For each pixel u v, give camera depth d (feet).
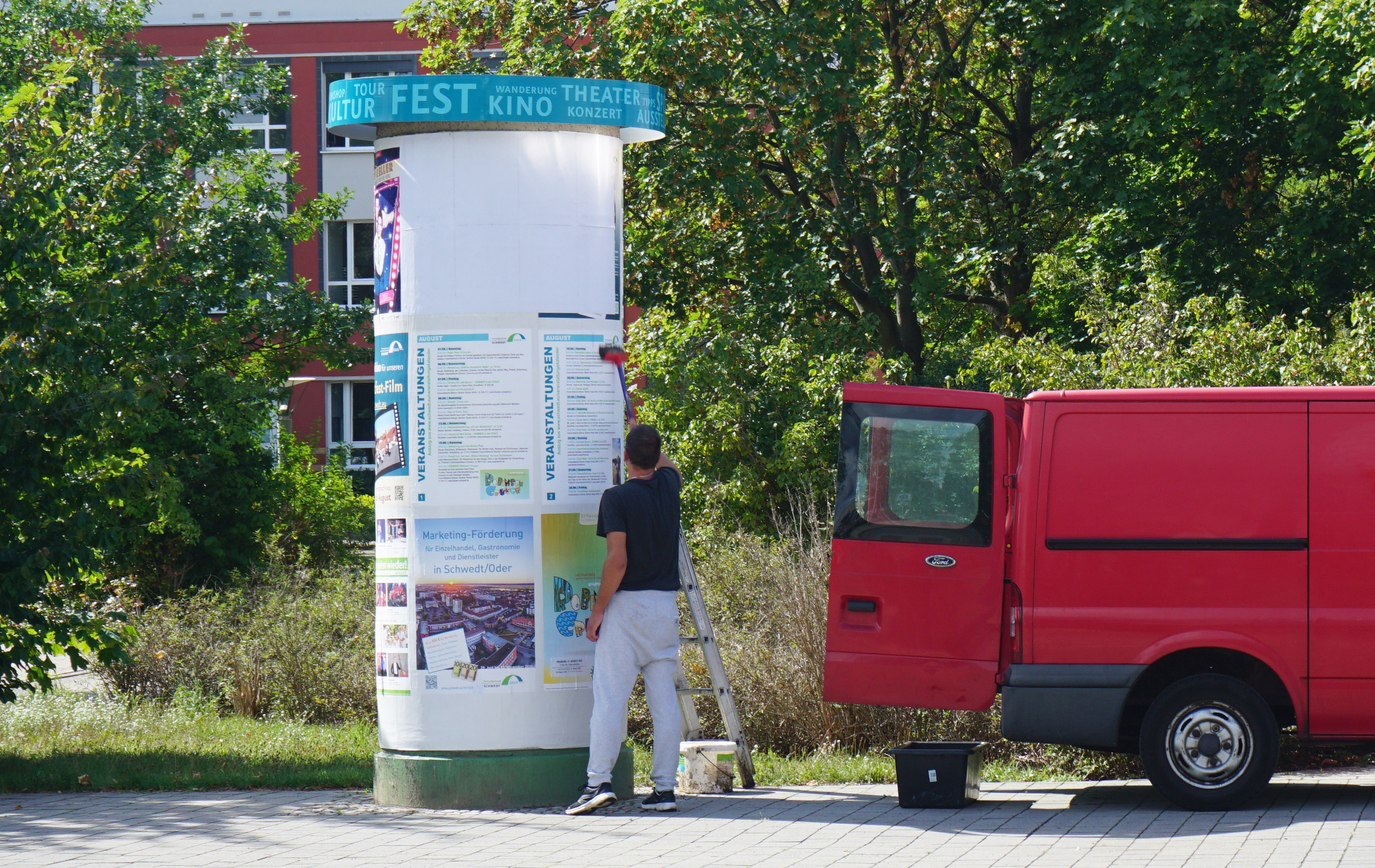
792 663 87.51
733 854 54.29
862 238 188.75
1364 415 61.62
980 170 201.36
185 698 107.04
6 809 67.36
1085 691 61.87
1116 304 148.15
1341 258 167.63
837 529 64.80
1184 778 62.39
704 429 140.26
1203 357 106.42
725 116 173.06
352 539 203.21
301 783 75.41
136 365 83.82
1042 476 63.05
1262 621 61.31
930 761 65.10
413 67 307.17
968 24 188.24
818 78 167.73
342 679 107.86
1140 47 158.10
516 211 66.74
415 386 66.95
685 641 73.56
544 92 66.59
